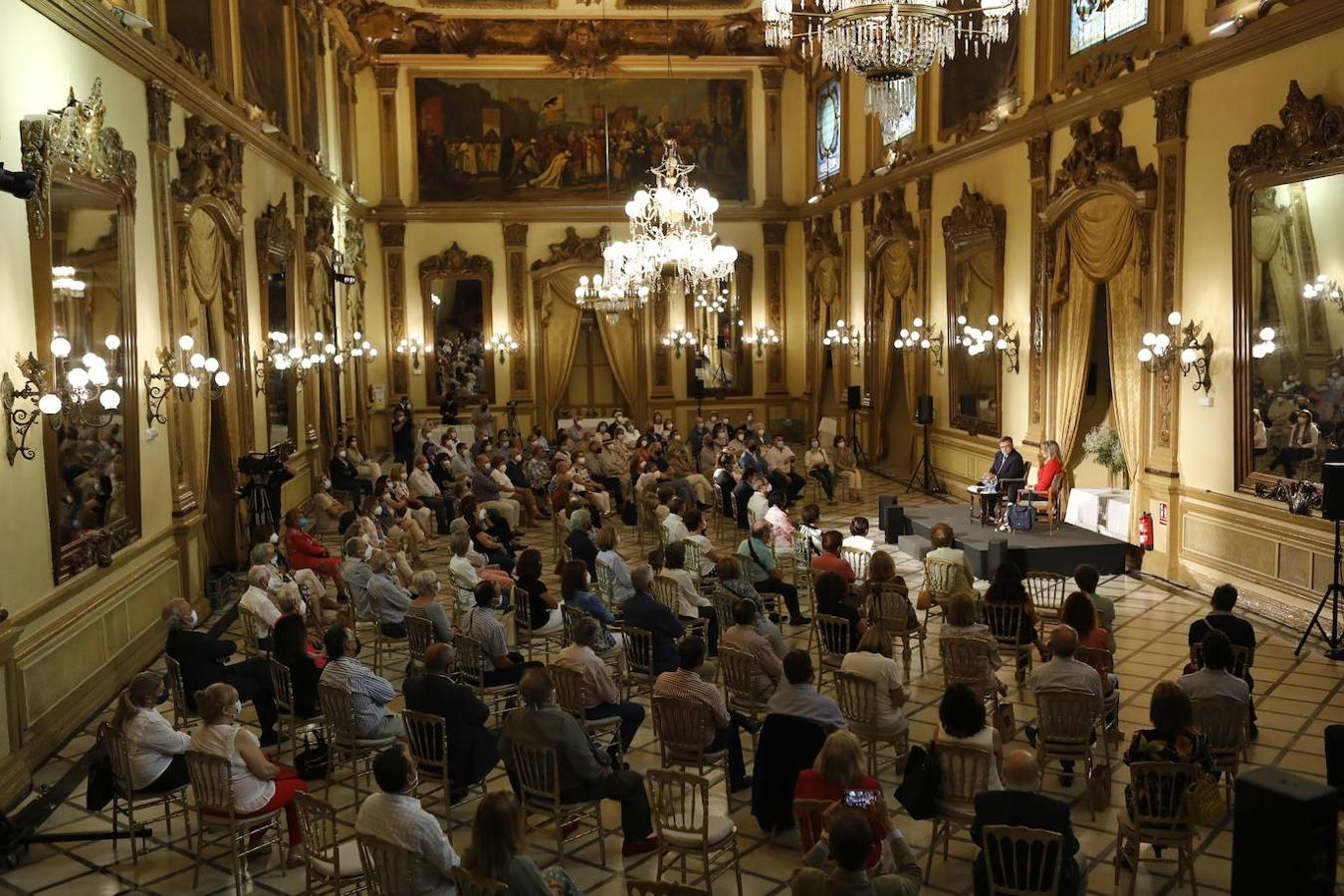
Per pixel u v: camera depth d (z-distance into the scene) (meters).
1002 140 17.03
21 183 6.53
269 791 6.30
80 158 9.09
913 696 9.16
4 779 7.32
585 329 29.36
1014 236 16.86
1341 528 10.02
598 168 28.12
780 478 19.02
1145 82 13.00
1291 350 10.73
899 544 15.42
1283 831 4.56
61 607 8.67
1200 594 12.30
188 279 12.25
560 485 16.70
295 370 18.12
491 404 28.39
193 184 12.28
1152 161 13.15
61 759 8.20
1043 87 15.74
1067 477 15.39
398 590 10.15
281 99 17.95
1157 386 13.16
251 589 9.37
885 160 22.23
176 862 6.58
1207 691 6.69
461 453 20.11
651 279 16.95
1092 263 14.50
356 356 25.31
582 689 7.37
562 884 4.88
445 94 27.53
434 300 27.89
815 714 6.55
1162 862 6.27
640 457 18.88
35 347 8.34
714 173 28.52
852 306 25.08
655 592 10.11
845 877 4.20
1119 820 6.02
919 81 20.48
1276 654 9.98
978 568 13.12
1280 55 10.82
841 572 10.22
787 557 13.14
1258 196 11.07
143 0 11.27
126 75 10.65
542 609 9.83
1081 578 8.49
